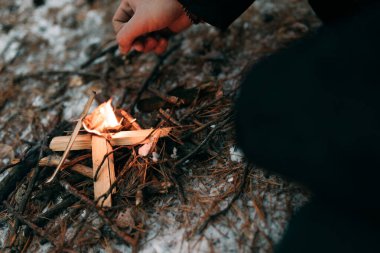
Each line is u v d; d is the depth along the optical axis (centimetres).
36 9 302
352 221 110
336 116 101
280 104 107
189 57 237
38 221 160
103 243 149
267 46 233
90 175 165
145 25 178
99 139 168
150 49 198
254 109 110
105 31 273
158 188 157
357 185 100
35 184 172
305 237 113
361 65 107
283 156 106
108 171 160
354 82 105
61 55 260
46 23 288
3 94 236
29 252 153
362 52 109
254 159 114
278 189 154
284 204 149
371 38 111
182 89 208
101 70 242
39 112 219
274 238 140
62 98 226
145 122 190
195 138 177
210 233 145
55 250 150
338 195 104
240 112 114
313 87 106
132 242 145
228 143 174
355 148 98
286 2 262
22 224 161
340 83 106
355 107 102
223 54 233
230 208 151
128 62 243
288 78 110
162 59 236
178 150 173
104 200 153
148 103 202
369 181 98
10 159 196
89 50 260
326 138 101
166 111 197
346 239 108
